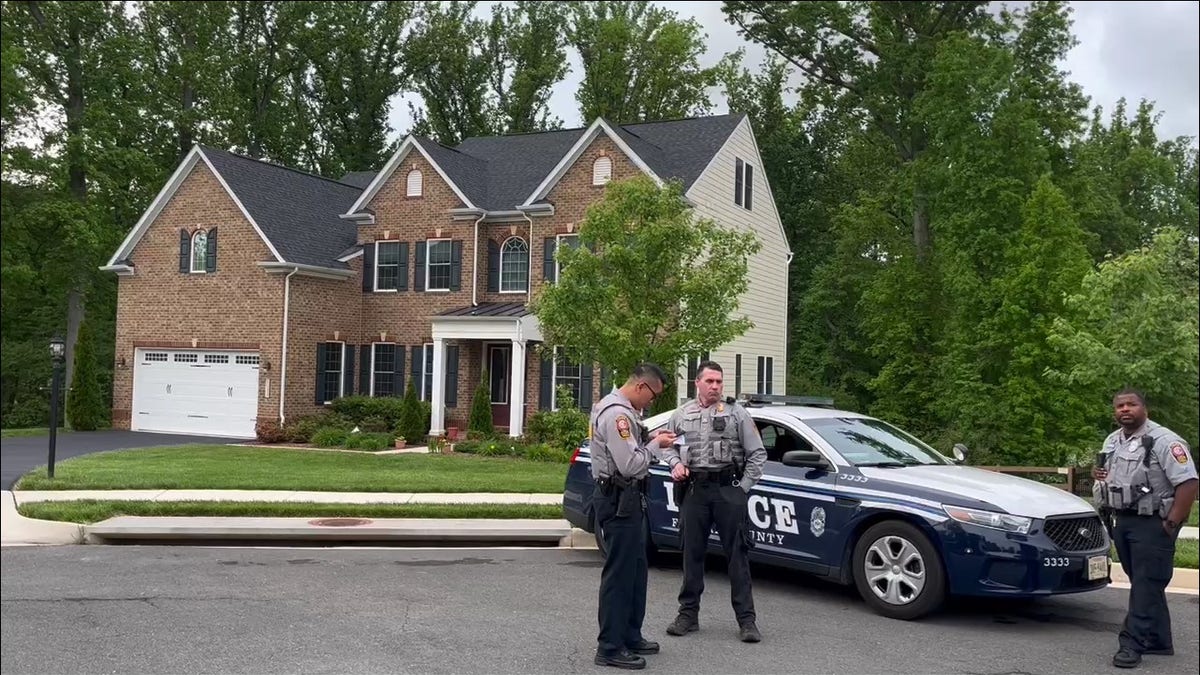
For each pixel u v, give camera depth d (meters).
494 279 25.77
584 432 20.58
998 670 6.20
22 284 28.89
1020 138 25.23
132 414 26.84
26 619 7.17
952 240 25.59
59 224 28.64
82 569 9.12
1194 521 12.94
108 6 32.16
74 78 30.89
